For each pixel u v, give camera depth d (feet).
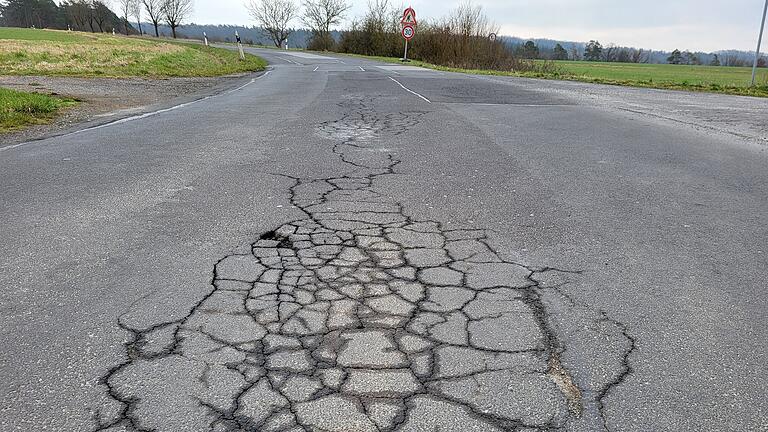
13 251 11.35
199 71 65.92
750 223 13.83
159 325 8.63
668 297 9.84
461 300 9.56
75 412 6.72
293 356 7.87
